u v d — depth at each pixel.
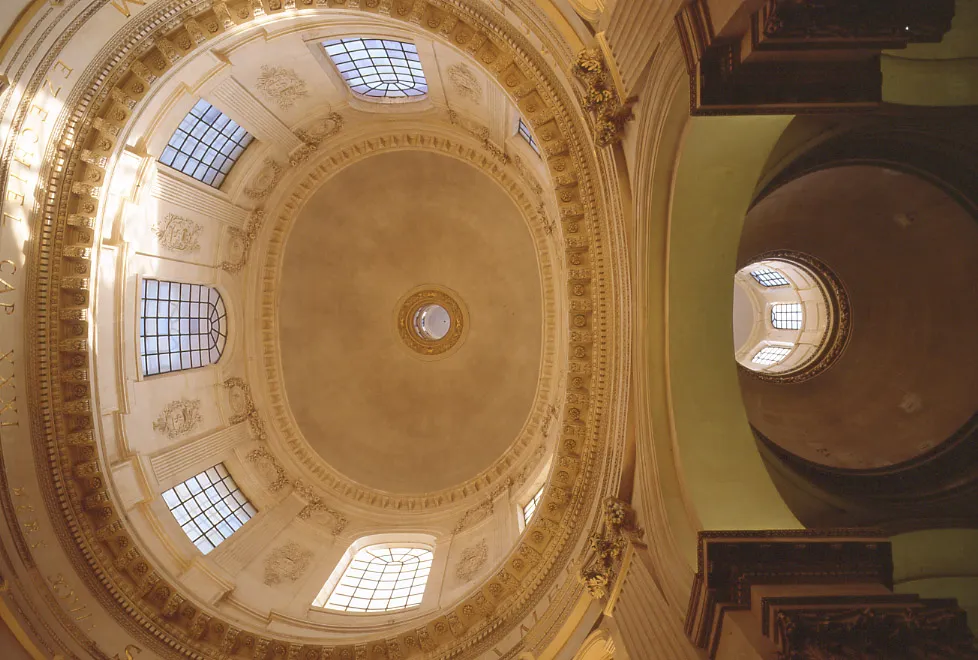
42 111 11.18
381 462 20.44
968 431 9.90
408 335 20.98
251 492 17.86
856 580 6.79
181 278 16.48
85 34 11.05
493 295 20.52
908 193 9.95
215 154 16.88
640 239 9.02
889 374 11.33
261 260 19.42
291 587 15.09
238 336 18.98
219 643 12.64
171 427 15.70
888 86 7.54
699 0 6.30
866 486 10.16
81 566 12.11
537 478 16.73
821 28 5.71
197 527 15.38
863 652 5.39
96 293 12.80
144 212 14.52
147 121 13.37
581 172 11.05
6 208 11.05
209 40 12.30
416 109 18.20
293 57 14.98
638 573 9.09
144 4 11.38
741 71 6.27
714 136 7.63
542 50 10.29
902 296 11.27
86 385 12.51
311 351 20.52
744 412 8.72
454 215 20.02
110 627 12.01
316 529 18.08
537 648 10.71
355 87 18.05
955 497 9.59
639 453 9.58
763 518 8.38
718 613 6.71
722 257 8.62
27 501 11.44
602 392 11.48
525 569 12.02
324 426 20.28
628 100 8.93
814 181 10.56
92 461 12.56
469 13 10.74
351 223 20.19
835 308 12.56
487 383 20.41
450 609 12.13
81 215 12.25
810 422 11.99
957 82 7.50
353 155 19.17
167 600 12.70
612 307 11.12
